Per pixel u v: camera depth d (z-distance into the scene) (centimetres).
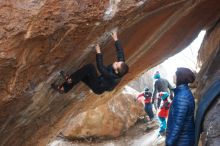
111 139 1220
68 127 1220
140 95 1307
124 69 522
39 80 541
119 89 930
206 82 667
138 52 729
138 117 1298
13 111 568
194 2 646
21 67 485
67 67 568
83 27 499
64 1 462
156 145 1009
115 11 511
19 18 441
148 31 657
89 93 771
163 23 665
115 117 1231
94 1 484
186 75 554
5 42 445
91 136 1219
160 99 1122
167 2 577
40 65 514
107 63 679
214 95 575
